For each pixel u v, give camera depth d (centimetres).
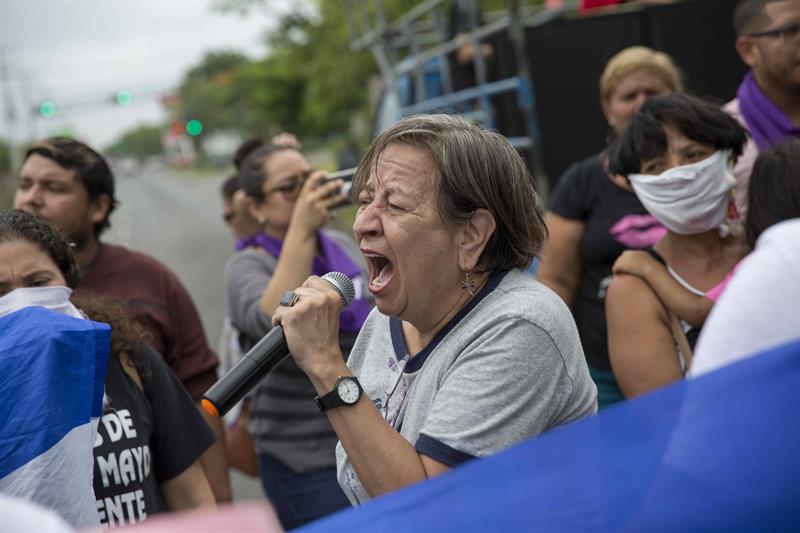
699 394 130
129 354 245
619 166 276
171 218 3481
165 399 251
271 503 354
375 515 119
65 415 196
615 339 265
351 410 194
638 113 275
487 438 188
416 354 207
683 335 261
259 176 366
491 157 200
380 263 203
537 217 209
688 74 565
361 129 2961
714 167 262
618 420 128
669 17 564
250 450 414
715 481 126
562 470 124
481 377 191
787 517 126
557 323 195
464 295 204
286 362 342
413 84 808
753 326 150
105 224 332
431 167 196
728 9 566
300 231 342
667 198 264
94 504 200
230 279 362
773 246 152
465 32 711
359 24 2045
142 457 233
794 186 208
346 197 344
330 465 342
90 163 323
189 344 338
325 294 202
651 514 124
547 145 566
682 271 266
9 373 195
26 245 228
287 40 2767
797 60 334
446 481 123
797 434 129
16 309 221
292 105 3925
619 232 327
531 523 121
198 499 255
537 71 564
